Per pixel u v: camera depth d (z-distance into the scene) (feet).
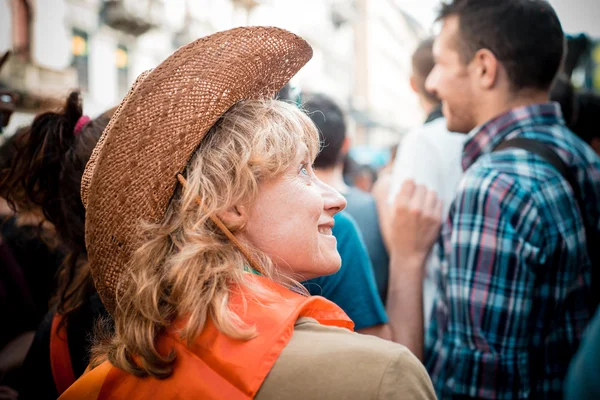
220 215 2.60
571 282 4.53
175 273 2.39
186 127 2.53
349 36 79.05
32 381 3.79
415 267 5.37
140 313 2.49
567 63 7.52
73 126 3.88
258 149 2.56
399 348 2.34
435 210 5.41
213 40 2.70
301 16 64.69
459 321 4.57
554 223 4.38
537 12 4.84
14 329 5.54
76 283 3.72
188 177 2.57
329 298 4.53
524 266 4.30
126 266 2.64
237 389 2.22
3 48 31.35
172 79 2.59
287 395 2.18
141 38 43.27
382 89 83.25
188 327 2.32
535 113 4.90
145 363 2.37
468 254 4.50
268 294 2.47
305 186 2.71
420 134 6.15
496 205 4.41
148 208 2.57
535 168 4.51
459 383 4.50
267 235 2.64
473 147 5.16
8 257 5.55
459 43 5.11
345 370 2.20
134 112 2.55
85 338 3.64
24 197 4.00
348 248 4.60
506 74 4.98
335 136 5.94
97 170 2.58
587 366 2.12
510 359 4.31
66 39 36.17
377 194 6.95
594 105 7.93
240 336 2.28
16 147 3.93
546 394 4.45
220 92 2.59
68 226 3.77
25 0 32.53
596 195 4.82
